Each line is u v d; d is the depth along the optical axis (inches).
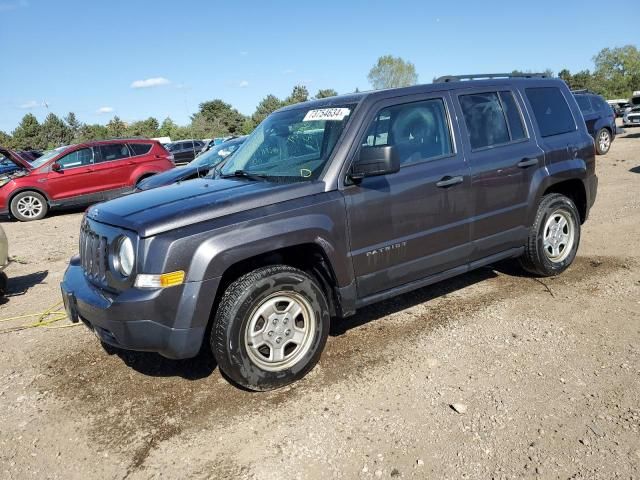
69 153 518.9
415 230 159.5
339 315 151.7
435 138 167.5
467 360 148.8
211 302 127.5
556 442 112.1
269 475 108.4
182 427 127.3
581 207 218.5
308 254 148.6
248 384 134.9
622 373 136.2
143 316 123.8
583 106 637.9
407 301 195.3
